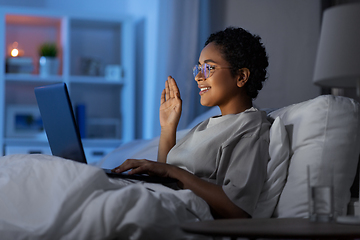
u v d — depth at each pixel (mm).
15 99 3635
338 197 1130
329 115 1190
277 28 2789
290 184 1170
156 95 3119
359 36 896
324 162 1148
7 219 919
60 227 854
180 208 974
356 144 1179
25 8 3332
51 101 1283
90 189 917
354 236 730
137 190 890
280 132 1224
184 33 3023
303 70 2686
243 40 1401
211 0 3086
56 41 3717
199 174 1290
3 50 3266
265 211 1172
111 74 3592
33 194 953
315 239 821
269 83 2752
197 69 1433
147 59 3523
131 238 858
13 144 3252
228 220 894
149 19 3498
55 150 1339
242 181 1144
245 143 1222
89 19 3494
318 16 2678
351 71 888
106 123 3602
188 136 1423
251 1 2906
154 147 1763
